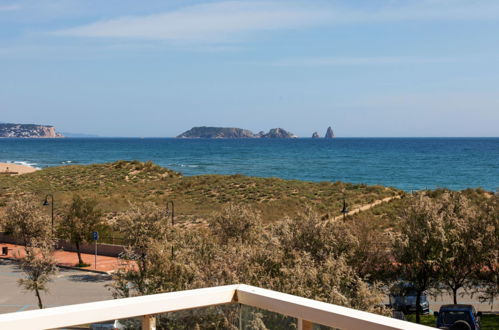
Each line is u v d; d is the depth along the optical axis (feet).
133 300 9.79
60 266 113.70
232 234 84.64
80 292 93.61
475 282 67.56
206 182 237.86
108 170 271.90
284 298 10.05
